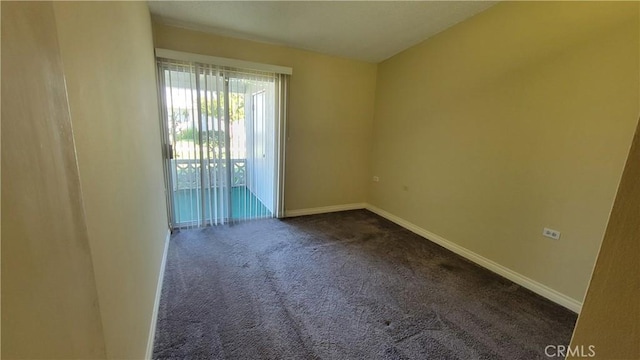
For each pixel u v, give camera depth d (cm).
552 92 211
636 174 39
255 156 364
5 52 30
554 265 215
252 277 234
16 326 31
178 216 331
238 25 293
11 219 30
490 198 262
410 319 189
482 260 270
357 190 449
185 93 307
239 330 172
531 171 227
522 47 229
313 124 393
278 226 358
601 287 43
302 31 309
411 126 356
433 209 328
